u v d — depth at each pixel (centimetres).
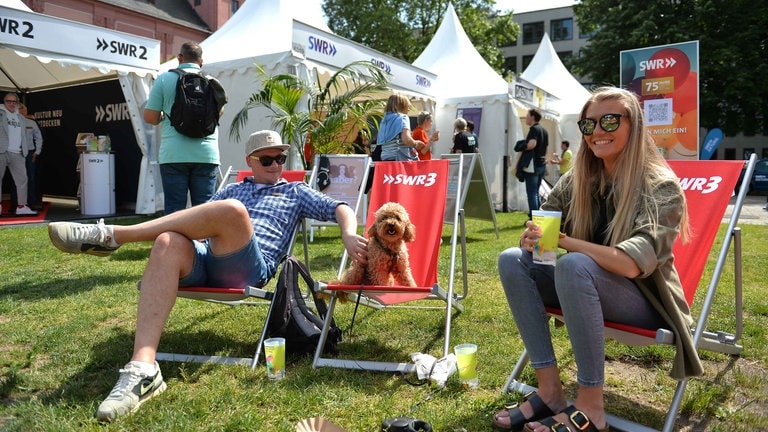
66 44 742
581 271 195
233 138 834
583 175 227
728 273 514
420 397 242
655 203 201
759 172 2047
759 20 2212
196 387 251
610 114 211
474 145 984
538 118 895
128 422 212
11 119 869
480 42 2984
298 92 706
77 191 1113
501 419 213
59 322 351
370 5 2841
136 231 262
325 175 639
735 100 2264
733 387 257
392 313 378
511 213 1123
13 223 783
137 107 873
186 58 536
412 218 369
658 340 189
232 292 265
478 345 313
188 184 541
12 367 273
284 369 270
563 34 5466
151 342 239
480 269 521
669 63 768
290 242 325
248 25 890
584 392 200
